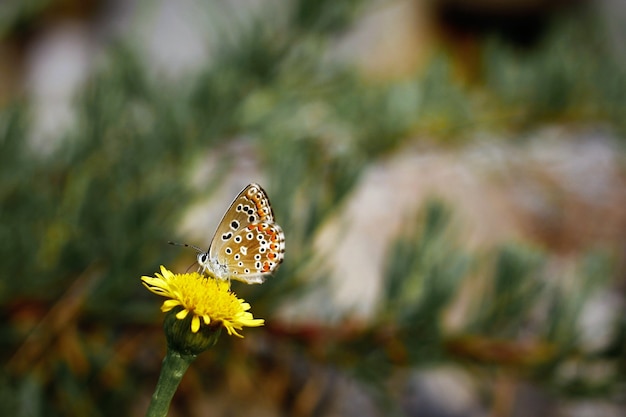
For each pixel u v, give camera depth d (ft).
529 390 1.74
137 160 1.46
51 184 1.49
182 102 1.51
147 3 1.58
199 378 1.49
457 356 1.43
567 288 1.48
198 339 1.06
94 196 1.44
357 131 1.63
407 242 1.43
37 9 1.65
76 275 1.43
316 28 1.58
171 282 1.07
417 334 1.41
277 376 1.57
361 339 1.42
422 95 1.72
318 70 1.61
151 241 1.41
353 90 1.64
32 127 1.54
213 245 1.18
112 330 1.45
